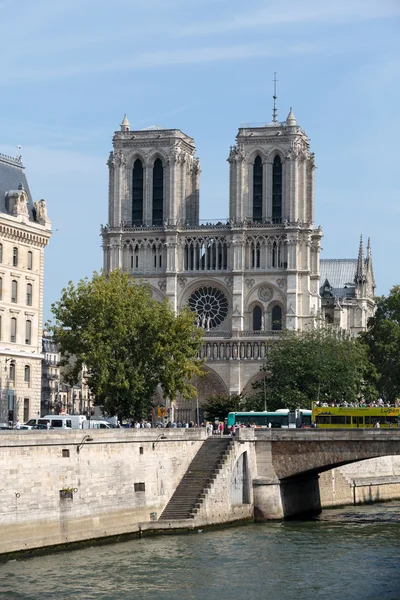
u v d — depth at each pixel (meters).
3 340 158.62
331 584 105.25
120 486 129.50
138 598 99.38
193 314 185.38
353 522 146.00
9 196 163.12
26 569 108.69
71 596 98.88
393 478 181.38
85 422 149.38
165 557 116.88
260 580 106.75
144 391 173.50
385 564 114.12
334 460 147.62
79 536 122.06
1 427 137.75
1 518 111.38
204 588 103.44
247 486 147.38
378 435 146.12
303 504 157.12
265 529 138.12
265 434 149.38
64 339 173.12
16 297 162.00
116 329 171.62
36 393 166.88
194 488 139.38
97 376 171.62
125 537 128.88
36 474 116.38
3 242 158.38
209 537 130.62
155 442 136.12
